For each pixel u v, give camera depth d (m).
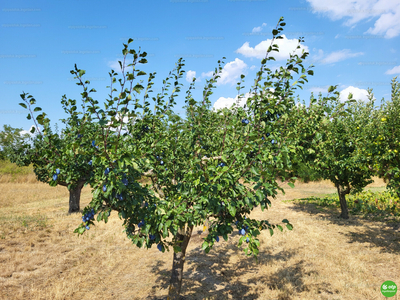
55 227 9.59
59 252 7.41
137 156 2.83
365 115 9.27
